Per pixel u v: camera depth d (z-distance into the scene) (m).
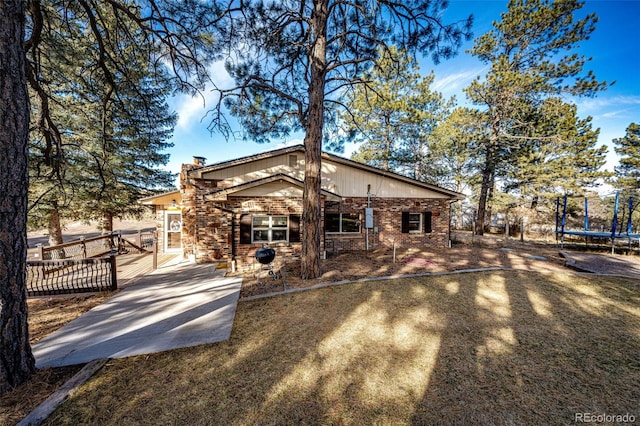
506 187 20.39
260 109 9.03
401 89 18.02
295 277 7.31
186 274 8.05
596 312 4.68
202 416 2.41
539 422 2.29
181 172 11.06
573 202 18.44
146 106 8.32
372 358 3.31
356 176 12.18
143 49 6.88
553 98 15.02
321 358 3.33
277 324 4.36
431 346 3.58
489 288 6.02
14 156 2.71
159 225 12.98
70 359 3.37
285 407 2.51
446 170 22.09
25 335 2.93
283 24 7.37
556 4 13.19
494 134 17.14
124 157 14.36
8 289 2.73
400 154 19.59
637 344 3.61
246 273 8.09
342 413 2.43
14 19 2.67
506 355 3.35
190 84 7.28
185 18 6.16
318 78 7.09
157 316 4.80
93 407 2.52
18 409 2.50
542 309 4.82
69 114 10.72
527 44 15.03
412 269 7.98
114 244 12.35
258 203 9.46
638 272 7.79
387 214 12.53
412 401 2.56
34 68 5.70
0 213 2.63
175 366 3.21
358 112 17.11
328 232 11.91
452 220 27.17
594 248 13.20
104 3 6.15
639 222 17.44
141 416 2.41
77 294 6.12
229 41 6.90
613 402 2.53
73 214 14.65
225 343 3.77
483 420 2.32
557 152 16.58
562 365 3.13
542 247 13.20
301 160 11.38
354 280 6.74
